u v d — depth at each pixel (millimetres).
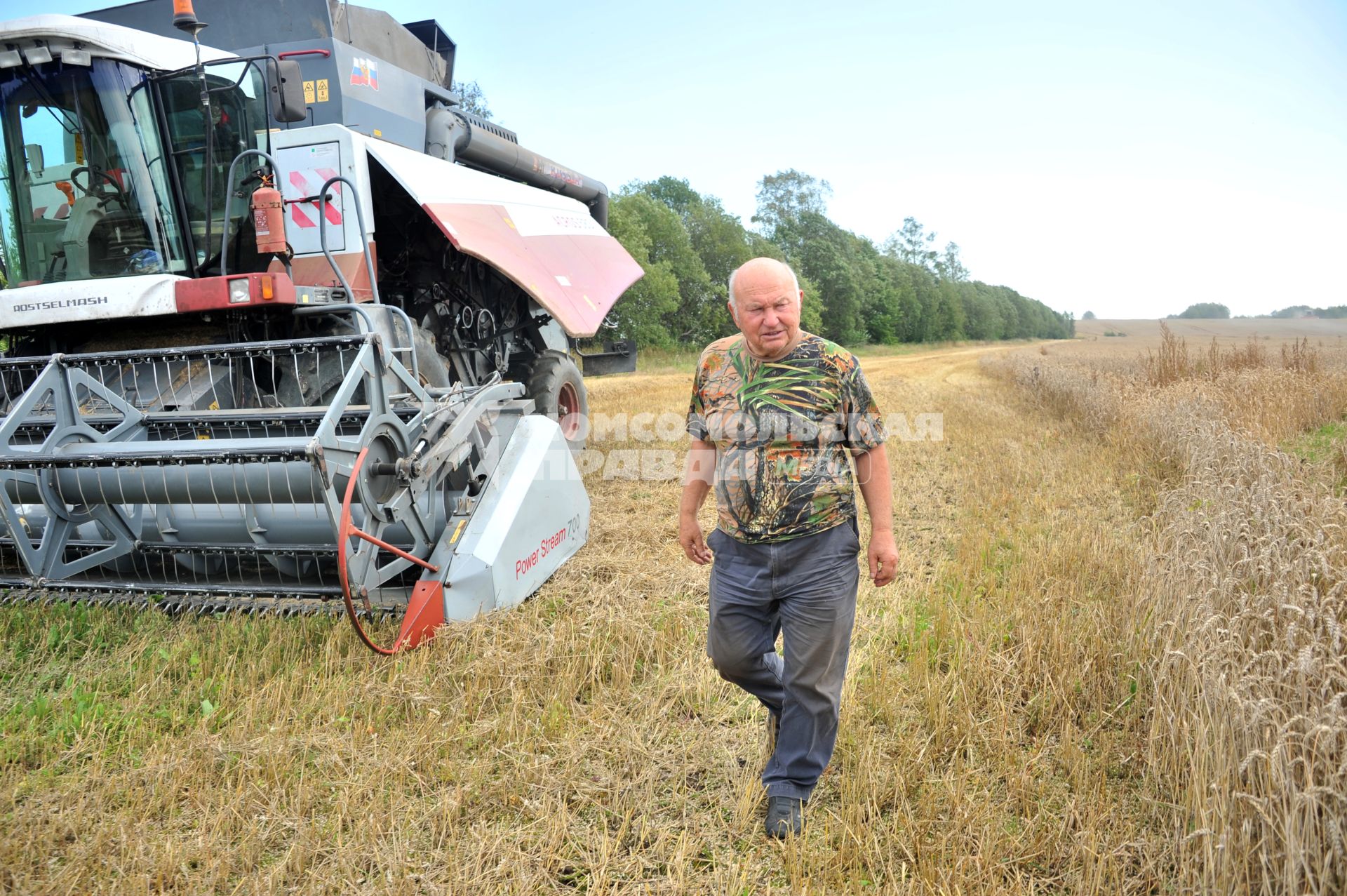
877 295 66188
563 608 4461
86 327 5570
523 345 8938
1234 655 2820
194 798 2871
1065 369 17734
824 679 2658
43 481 4105
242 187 5848
